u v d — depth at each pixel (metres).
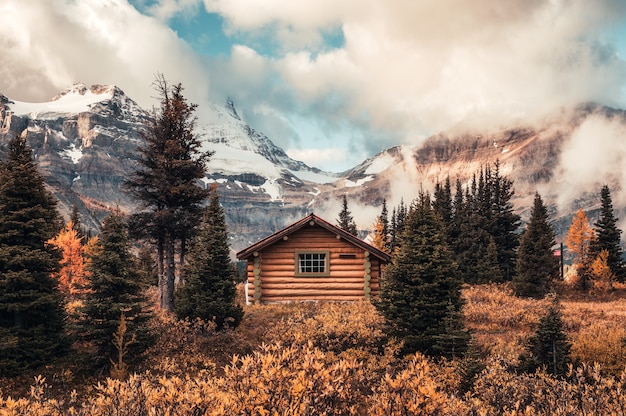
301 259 26.64
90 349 16.19
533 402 9.73
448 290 15.77
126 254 15.07
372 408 7.41
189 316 18.64
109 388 7.69
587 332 17.58
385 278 17.31
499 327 21.95
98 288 14.71
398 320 15.62
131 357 14.77
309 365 7.04
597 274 46.66
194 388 7.27
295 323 17.86
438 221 17.06
